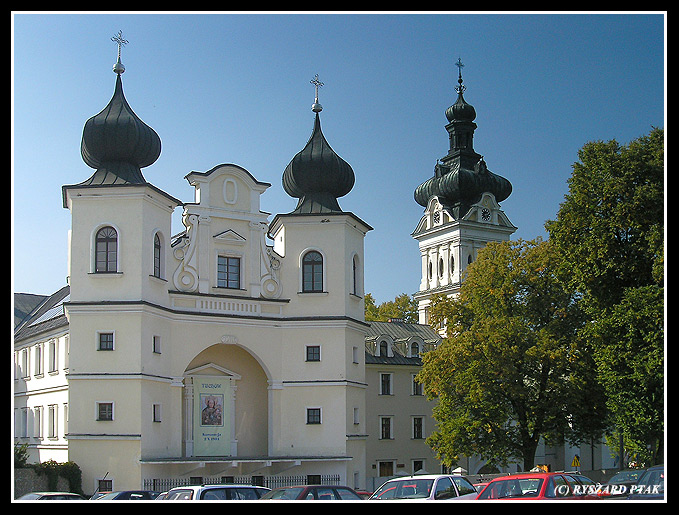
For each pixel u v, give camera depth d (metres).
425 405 78.44
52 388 60.09
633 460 58.66
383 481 69.56
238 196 57.66
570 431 58.47
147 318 51.06
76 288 51.41
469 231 100.69
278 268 58.69
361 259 61.12
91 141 53.25
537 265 57.94
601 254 46.91
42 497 33.81
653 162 46.81
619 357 45.88
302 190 60.66
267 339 57.28
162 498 31.00
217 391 56.12
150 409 50.66
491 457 58.66
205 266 55.75
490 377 55.62
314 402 56.97
